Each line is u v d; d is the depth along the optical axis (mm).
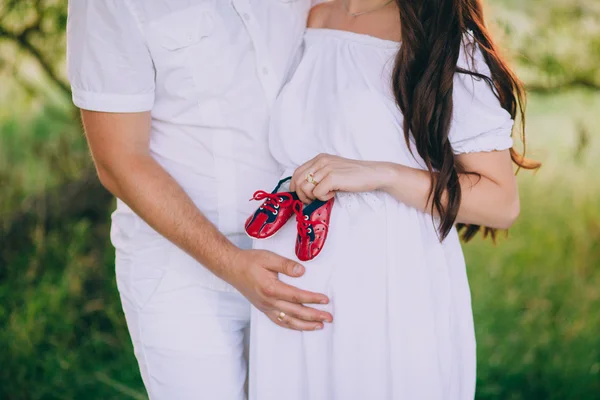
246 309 2377
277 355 2201
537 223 4621
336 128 2139
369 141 2123
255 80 2258
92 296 4340
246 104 2260
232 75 2227
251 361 2236
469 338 2232
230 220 2314
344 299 2104
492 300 4336
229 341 2359
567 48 4418
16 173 4566
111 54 2102
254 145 2285
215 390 2336
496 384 4035
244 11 2229
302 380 2189
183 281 2316
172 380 2332
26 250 4449
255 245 2203
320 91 2203
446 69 2045
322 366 2156
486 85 2082
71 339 4191
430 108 2045
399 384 2100
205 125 2252
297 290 2094
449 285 2164
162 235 2209
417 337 2104
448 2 2074
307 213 2061
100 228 4520
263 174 2307
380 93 2125
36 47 4359
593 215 4605
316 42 2248
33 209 4504
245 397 2490
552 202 4680
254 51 2242
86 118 2168
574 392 3990
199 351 2314
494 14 4246
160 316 2324
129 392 3982
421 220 2135
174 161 2295
